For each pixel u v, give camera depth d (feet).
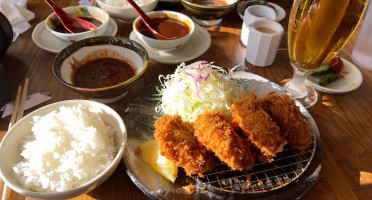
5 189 0.77
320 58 0.91
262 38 1.14
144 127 0.93
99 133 0.81
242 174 0.78
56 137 0.79
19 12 1.42
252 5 1.52
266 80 1.11
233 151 0.75
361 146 0.91
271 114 0.86
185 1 1.38
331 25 0.80
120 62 1.09
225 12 1.38
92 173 0.75
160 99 1.04
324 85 1.10
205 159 0.77
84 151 0.76
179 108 1.01
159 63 1.26
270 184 0.75
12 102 1.05
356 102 1.07
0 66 1.03
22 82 1.14
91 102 0.89
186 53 1.25
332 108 1.04
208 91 1.03
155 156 0.82
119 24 1.50
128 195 0.78
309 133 0.83
